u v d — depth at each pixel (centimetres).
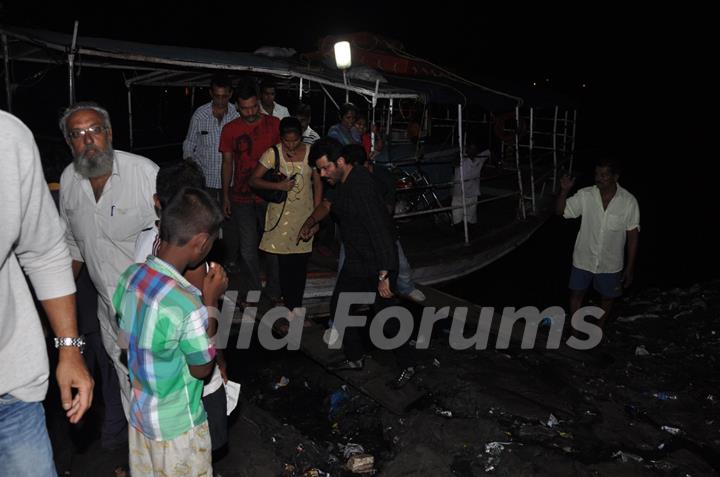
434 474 378
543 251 1129
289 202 519
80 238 328
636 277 1061
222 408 300
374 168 510
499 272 979
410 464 387
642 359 561
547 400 474
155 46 749
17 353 194
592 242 570
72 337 211
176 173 283
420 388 488
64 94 1205
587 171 2233
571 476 377
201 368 247
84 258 334
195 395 259
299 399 497
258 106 541
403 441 423
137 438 263
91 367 395
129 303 248
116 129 1257
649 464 398
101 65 723
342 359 506
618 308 782
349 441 438
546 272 1007
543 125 2169
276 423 435
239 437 409
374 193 432
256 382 521
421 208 1023
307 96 1273
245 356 561
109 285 328
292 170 513
